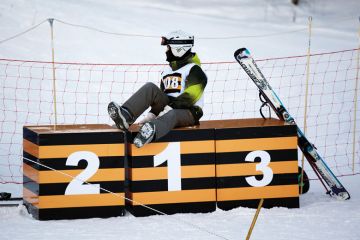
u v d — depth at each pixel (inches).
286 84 1459.2
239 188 721.6
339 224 659.4
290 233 627.8
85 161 687.7
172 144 705.0
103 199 692.1
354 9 2591.0
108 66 1497.3
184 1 2527.1
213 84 1417.3
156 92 713.6
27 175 719.1
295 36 2012.8
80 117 1199.6
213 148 713.6
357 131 1181.1
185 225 658.8
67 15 1878.7
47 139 679.1
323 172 784.3
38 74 1400.1
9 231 633.6
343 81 1491.1
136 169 698.8
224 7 2485.2
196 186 711.7
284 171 727.7
